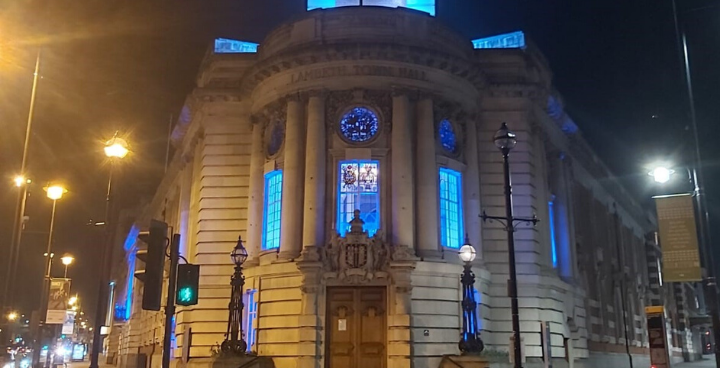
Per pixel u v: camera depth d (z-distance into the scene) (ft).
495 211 120.37
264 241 114.42
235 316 99.04
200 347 113.19
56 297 112.78
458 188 115.55
